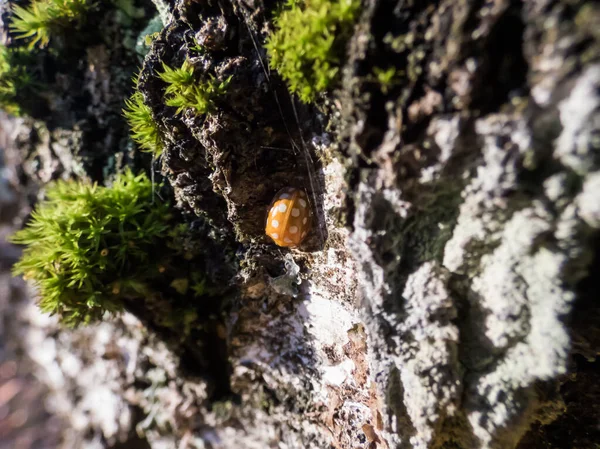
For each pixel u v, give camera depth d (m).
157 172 0.05
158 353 0.06
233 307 0.05
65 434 0.09
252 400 0.05
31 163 0.06
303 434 0.05
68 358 0.07
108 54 0.05
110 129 0.05
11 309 0.09
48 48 0.05
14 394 0.10
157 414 0.06
